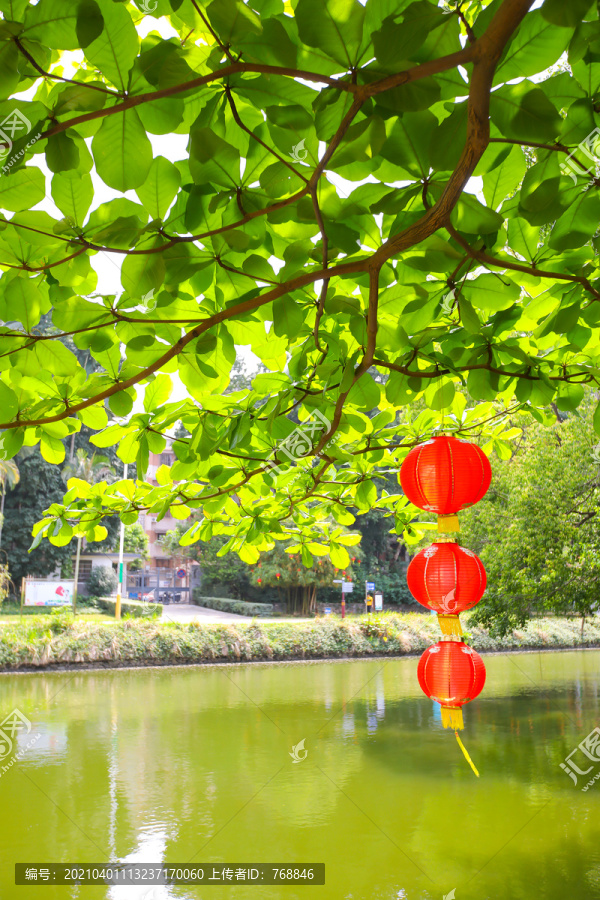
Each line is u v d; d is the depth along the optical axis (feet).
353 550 80.94
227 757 25.38
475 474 7.79
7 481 89.15
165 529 112.78
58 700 36.11
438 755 26.12
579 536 28.76
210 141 3.66
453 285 5.31
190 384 6.41
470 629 59.57
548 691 40.42
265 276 4.79
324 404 7.20
